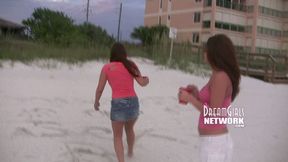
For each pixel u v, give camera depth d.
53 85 10.45
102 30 26.12
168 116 7.98
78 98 8.88
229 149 3.15
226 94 3.08
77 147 5.43
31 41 20.83
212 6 44.97
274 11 49.34
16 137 5.59
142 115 7.84
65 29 22.30
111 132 6.38
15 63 13.77
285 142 6.61
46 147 5.30
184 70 16.50
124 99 4.59
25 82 10.52
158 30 27.31
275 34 49.88
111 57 4.80
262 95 13.54
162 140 6.16
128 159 5.13
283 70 21.03
